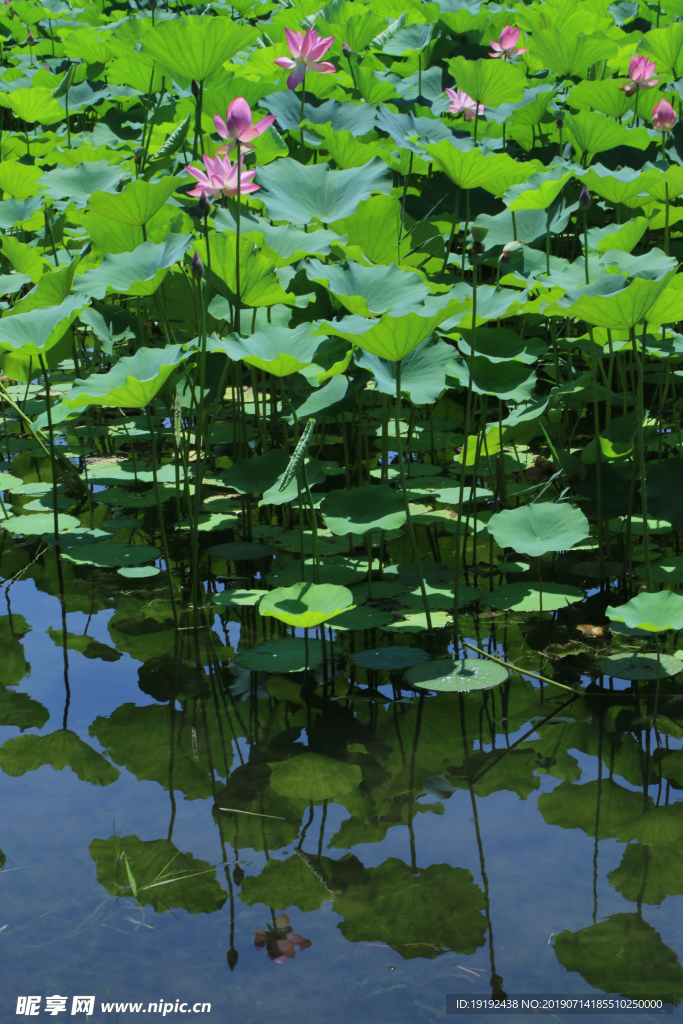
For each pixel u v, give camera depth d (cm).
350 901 162
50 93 584
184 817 186
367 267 299
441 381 287
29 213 474
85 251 443
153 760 205
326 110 503
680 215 378
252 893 164
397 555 321
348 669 245
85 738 214
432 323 236
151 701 230
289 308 388
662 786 192
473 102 459
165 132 517
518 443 381
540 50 562
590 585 290
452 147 336
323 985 144
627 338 340
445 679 236
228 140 292
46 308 331
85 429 459
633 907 158
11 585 301
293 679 241
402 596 286
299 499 281
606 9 698
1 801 192
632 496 307
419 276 288
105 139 629
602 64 599
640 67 461
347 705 227
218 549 325
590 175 341
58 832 182
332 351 334
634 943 150
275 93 500
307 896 164
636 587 286
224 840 179
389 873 169
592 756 203
